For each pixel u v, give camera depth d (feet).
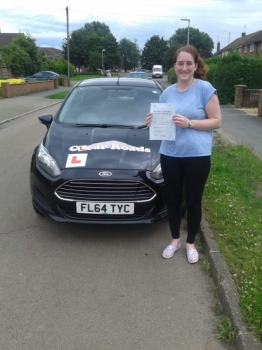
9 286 10.57
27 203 16.56
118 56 304.09
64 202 12.36
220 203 15.29
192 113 10.39
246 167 21.29
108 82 18.38
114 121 15.62
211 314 9.48
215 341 8.54
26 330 8.87
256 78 64.54
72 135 14.29
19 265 11.68
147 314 9.47
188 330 8.90
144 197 12.35
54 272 11.30
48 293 10.27
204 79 10.90
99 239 13.38
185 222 14.60
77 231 13.97
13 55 131.64
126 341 8.56
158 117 10.55
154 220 12.64
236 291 9.69
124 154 13.00
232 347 8.36
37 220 14.84
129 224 13.83
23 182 19.48
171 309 9.66
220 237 12.62
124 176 12.16
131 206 12.25
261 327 8.33
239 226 13.32
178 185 11.44
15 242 13.11
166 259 12.09
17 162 23.68
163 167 11.28
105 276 11.11
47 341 8.54
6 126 39.47
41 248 12.73
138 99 16.97
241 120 43.98
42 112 53.83
